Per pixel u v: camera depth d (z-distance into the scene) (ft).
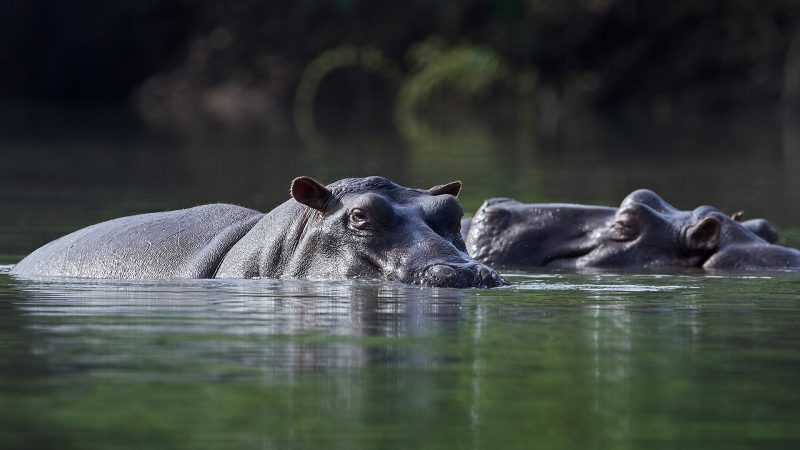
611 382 68.74
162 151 331.57
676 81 549.54
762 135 392.68
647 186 230.07
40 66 623.36
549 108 562.25
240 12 634.84
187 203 201.77
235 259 114.83
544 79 571.28
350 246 108.17
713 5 552.00
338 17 618.44
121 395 65.31
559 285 112.27
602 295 103.86
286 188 227.61
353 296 98.22
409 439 57.47
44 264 121.90
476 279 103.65
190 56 636.89
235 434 58.08
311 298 97.60
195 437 57.57
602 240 136.46
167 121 483.51
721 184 235.61
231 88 616.39
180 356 74.74
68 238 126.82
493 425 59.88
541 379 69.26
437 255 104.99
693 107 542.16
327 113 558.56
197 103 611.47
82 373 70.33
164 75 634.43
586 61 567.59
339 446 56.29
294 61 617.62
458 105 571.69
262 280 109.29
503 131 430.20
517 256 137.18
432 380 68.80
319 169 270.26
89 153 325.83
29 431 58.49
